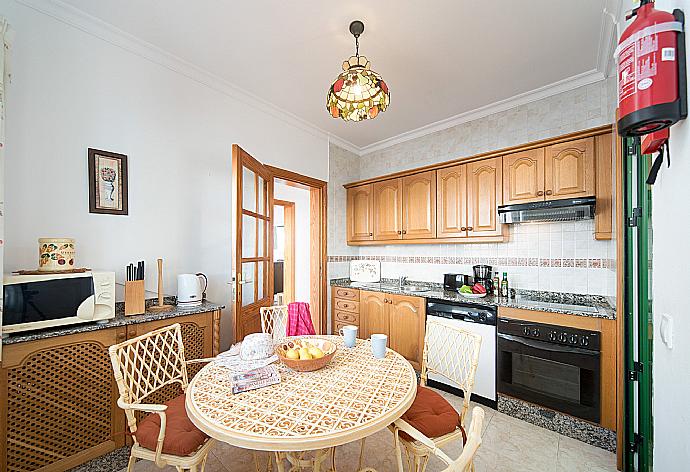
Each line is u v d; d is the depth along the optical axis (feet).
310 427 3.57
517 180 9.40
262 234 10.57
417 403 5.63
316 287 13.41
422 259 12.82
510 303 8.71
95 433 5.95
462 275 11.34
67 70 6.72
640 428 5.65
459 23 6.95
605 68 8.30
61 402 5.59
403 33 7.30
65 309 5.70
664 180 3.23
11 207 6.01
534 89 9.73
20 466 5.20
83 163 6.92
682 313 2.77
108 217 7.29
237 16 6.86
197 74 8.96
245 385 4.51
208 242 9.26
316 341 6.17
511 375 8.41
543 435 7.52
